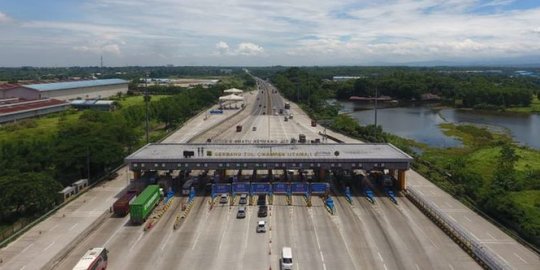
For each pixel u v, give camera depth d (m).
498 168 119.44
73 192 98.81
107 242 73.62
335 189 102.56
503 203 83.56
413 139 185.00
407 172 118.62
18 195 82.62
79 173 109.88
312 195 97.62
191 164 99.06
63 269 64.31
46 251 70.50
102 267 62.66
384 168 99.06
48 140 128.50
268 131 182.88
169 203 92.12
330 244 72.69
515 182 107.06
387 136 171.25
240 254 69.06
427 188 104.38
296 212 87.38
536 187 105.44
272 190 97.12
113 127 131.12
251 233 77.12
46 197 86.88
